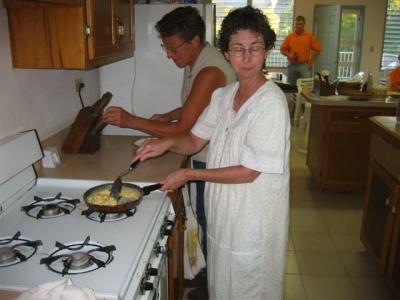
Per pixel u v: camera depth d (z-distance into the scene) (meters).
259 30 1.34
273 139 1.38
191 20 1.94
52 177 1.77
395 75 4.42
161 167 1.93
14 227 1.36
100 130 2.20
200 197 2.31
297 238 3.15
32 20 1.58
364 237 2.84
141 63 2.65
